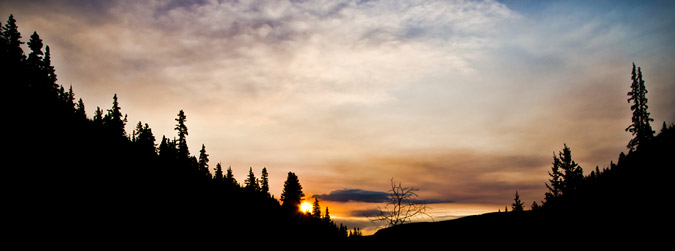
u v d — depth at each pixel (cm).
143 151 6275
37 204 2717
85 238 2608
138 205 3834
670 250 1936
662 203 2531
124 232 3056
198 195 5575
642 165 3462
